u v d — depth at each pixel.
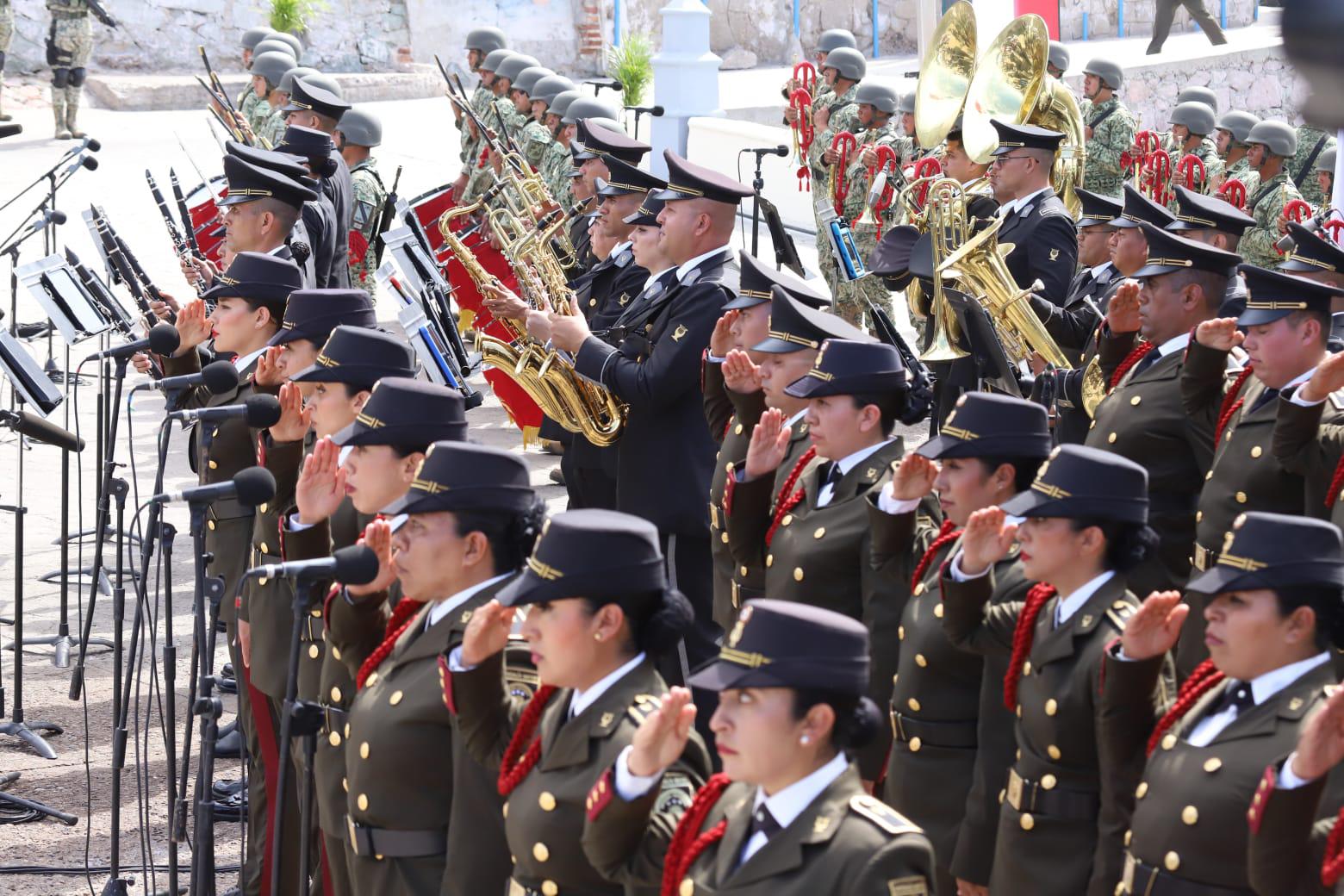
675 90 52.97
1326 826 9.75
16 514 20.33
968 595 12.07
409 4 73.44
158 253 43.75
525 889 10.42
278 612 14.96
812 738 8.81
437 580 11.54
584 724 10.11
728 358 16.38
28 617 23.28
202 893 12.69
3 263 41.66
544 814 10.12
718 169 51.69
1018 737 11.92
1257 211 35.91
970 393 13.28
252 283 17.73
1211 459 16.92
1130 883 10.58
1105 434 17.66
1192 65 61.88
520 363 19.47
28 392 18.64
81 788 18.47
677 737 9.26
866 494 14.02
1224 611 10.14
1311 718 9.35
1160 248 17.59
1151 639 10.63
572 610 9.98
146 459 30.44
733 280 18.45
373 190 34.03
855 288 35.06
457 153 59.25
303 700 14.30
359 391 14.83
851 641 8.84
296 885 14.71
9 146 57.69
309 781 11.59
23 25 67.31
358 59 73.06
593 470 20.52
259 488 12.37
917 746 13.11
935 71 28.25
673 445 18.58
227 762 19.36
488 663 10.59
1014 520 11.98
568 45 75.56
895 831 8.77
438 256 27.41
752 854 8.99
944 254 23.47
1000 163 23.94
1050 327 21.66
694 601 18.70
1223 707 10.48
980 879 12.69
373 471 12.98
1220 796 10.11
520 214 23.19
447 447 11.57
